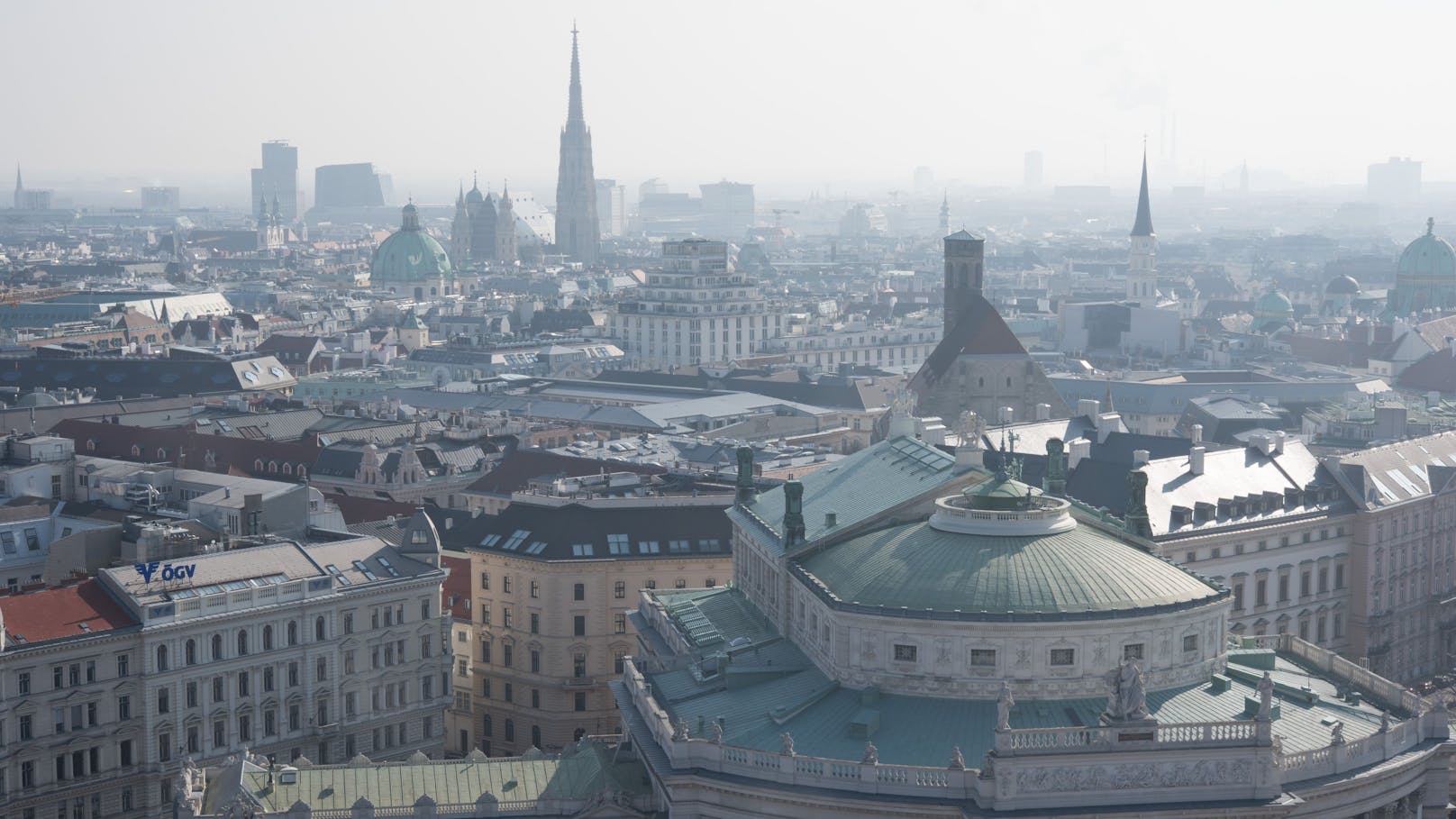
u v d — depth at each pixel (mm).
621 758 159250
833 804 135125
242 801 145375
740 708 151000
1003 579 144375
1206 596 147375
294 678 191750
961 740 139125
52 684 174250
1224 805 132125
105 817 178875
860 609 145250
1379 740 142125
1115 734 131625
